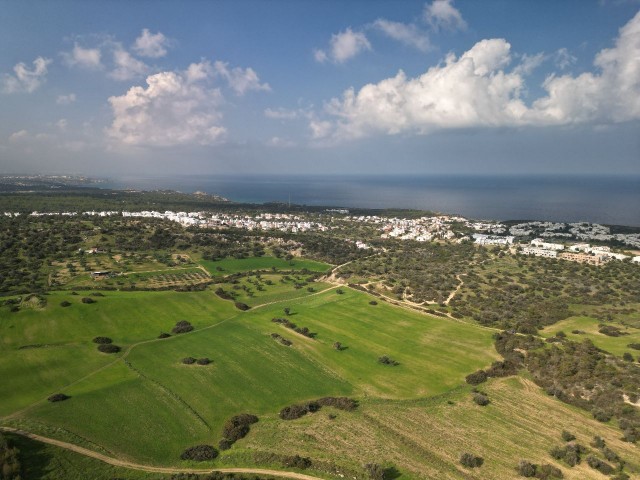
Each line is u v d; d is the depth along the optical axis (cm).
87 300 11919
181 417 7444
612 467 6384
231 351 10300
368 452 6644
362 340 11319
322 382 9056
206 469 6172
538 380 9144
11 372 8575
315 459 6412
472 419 7738
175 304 13175
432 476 6119
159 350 10169
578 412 8031
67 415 7181
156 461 6284
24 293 12781
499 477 6159
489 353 10544
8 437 6281
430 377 9381
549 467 6306
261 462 6328
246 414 7612
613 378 8681
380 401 8350
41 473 5659
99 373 8862
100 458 6194
